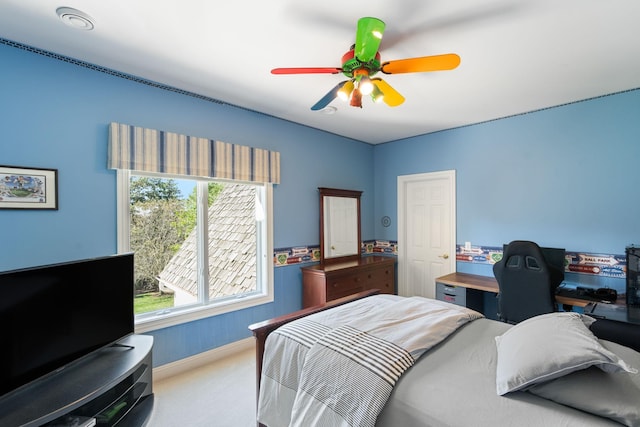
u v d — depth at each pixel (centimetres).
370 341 148
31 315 139
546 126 310
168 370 250
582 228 291
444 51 200
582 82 249
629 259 245
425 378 128
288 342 159
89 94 216
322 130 387
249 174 304
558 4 155
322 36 184
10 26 173
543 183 313
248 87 256
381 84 193
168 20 169
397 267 443
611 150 275
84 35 182
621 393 104
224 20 169
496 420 103
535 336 133
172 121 255
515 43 190
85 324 162
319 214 381
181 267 271
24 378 134
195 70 227
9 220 185
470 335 172
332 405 125
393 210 446
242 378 248
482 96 277
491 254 351
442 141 390
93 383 143
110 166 221
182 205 273
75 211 209
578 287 280
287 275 344
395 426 115
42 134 197
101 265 172
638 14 161
